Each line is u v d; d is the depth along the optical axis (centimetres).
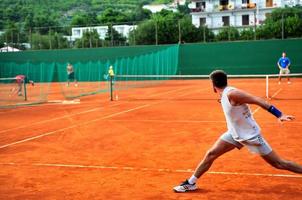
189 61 3666
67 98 2133
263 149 514
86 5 12488
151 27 4369
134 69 3691
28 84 3850
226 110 513
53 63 4009
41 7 10362
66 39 4428
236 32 4378
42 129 1138
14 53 4150
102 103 1800
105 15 8419
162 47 3725
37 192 582
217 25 7319
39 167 724
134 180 627
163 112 1423
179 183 604
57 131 1094
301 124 1091
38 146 907
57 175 669
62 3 11600
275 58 3425
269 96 1881
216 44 3578
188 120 1218
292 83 2762
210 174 641
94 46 4272
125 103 1767
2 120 1355
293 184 582
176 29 4403
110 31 4372
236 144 534
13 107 1780
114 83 3139
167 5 13112
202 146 850
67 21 10375
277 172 643
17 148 893
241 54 3512
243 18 7194
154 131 1048
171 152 804
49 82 3984
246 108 512
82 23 8406
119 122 1220
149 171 674
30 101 2067
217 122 1161
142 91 2453
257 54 3469
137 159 757
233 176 628
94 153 819
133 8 13125
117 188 589
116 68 3769
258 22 6850
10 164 752
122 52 3825
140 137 973
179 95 2103
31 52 4091
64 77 3941
